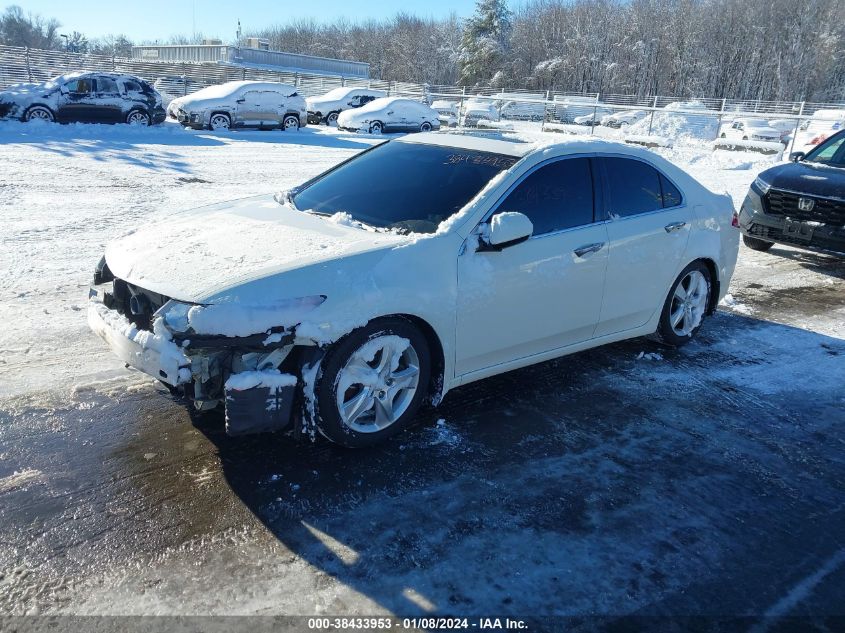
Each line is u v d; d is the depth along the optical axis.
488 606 2.48
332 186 4.37
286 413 3.10
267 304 2.98
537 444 3.66
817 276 7.73
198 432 3.54
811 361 5.13
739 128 29.66
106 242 7.02
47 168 11.52
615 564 2.74
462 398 4.15
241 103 21.38
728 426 4.02
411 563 2.68
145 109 19.75
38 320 4.88
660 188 4.79
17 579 2.46
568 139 4.45
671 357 5.05
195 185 10.85
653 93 69.94
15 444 3.32
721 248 5.19
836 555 2.89
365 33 93.19
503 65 72.12
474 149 4.29
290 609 2.41
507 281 3.73
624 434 3.84
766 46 66.94
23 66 30.23
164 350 2.94
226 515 2.89
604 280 4.28
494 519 2.98
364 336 3.23
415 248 3.43
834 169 7.97
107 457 3.26
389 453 3.46
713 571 2.74
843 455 3.76
